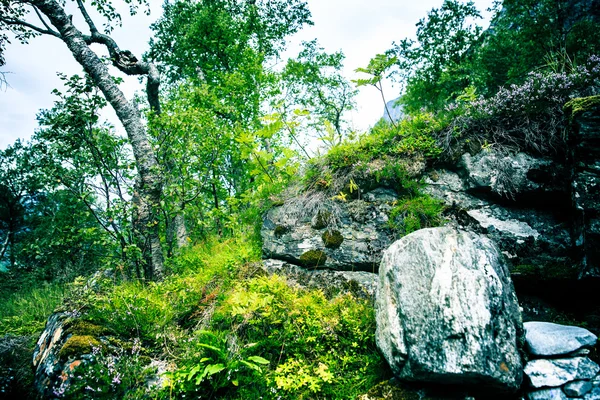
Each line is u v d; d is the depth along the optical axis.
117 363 3.27
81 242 5.85
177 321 4.25
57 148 5.22
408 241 3.23
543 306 3.82
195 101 10.03
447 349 2.65
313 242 4.86
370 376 3.21
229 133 7.80
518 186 4.11
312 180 5.47
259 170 6.09
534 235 3.96
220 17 13.56
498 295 2.77
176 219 7.78
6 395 3.51
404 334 2.87
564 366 2.74
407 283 3.01
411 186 4.61
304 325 3.67
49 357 3.52
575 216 3.70
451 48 19.11
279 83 14.58
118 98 6.36
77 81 5.29
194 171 7.45
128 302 4.11
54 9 6.29
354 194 5.00
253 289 4.13
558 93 4.21
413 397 2.80
